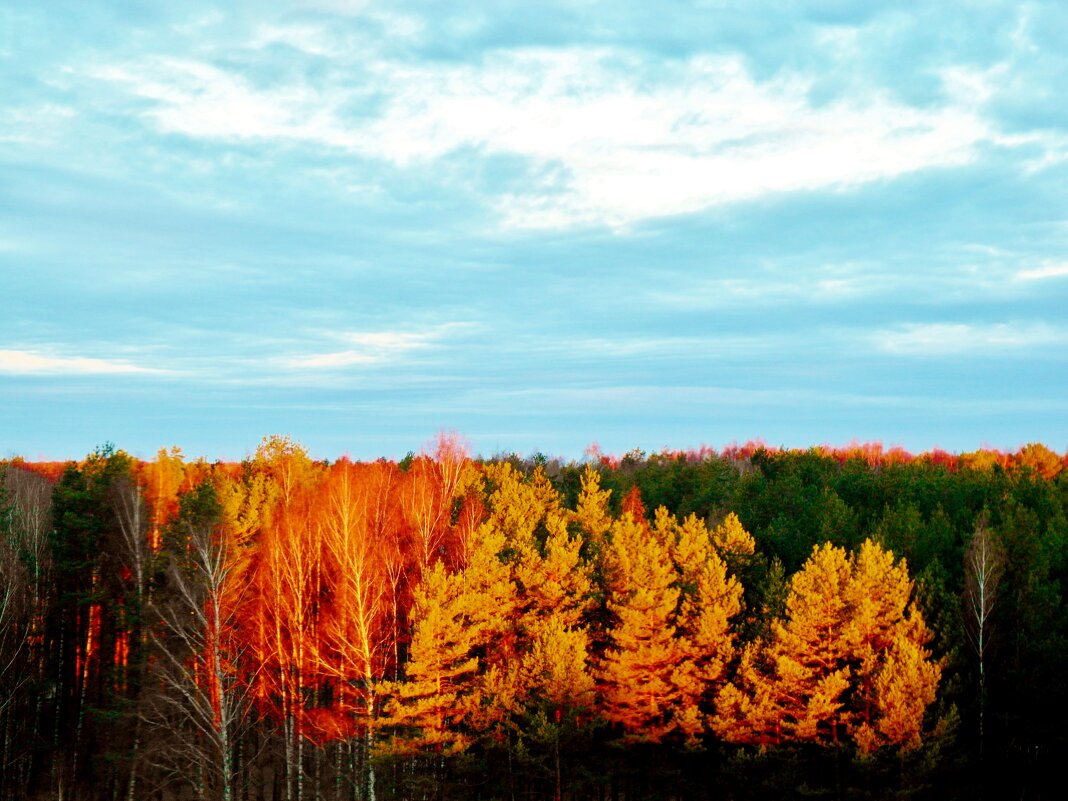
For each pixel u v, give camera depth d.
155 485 49.81
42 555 50.91
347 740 38.97
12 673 45.59
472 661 37.41
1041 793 34.97
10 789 43.62
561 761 37.75
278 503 54.50
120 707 41.75
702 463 79.00
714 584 39.31
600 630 42.59
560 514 58.88
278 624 40.22
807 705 35.03
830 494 54.00
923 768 32.00
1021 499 52.69
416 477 52.97
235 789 41.16
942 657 35.03
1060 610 36.69
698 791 39.75
